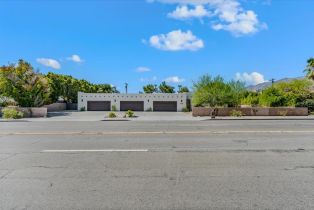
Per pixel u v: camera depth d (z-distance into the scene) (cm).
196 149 1083
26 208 521
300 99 4175
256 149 1077
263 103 4422
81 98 6719
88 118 3672
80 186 640
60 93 7069
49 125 2431
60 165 835
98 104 6750
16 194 593
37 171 770
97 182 668
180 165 826
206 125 2288
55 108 6594
